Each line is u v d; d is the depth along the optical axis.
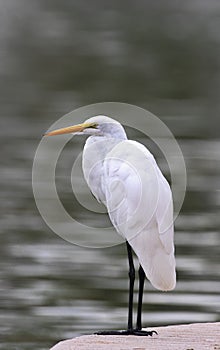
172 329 8.65
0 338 11.62
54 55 43.91
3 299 12.95
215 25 52.41
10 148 23.83
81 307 12.73
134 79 37.78
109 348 7.73
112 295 13.21
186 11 57.19
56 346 7.87
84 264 14.60
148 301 13.02
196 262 14.62
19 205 18.28
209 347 7.79
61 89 35.22
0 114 29.44
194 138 25.28
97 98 33.00
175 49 45.38
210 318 12.37
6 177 20.58
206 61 42.34
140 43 46.88
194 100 32.91
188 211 17.70
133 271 8.71
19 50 45.53
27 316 12.37
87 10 57.12
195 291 13.33
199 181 20.31
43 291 13.34
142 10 57.47
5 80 37.47
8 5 57.59
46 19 54.09
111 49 45.22
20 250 15.33
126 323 12.15
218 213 17.58
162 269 8.34
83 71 39.56
